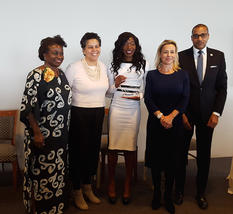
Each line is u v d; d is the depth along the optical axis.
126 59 2.35
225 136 3.83
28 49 3.04
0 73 3.01
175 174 2.36
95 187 2.85
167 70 2.27
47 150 2.05
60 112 2.05
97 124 2.33
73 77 2.22
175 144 2.29
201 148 2.47
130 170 2.54
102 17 3.19
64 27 3.10
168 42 2.23
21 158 3.24
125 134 2.44
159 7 3.34
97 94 2.28
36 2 2.97
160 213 2.38
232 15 3.55
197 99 2.36
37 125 1.97
